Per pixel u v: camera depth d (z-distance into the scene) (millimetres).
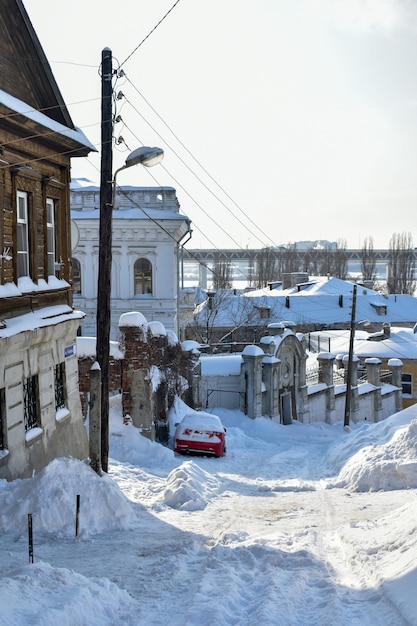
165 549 11148
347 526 12516
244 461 25531
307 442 34250
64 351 18438
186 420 26641
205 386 36906
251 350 36062
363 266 119250
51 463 13711
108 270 16047
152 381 25609
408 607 7223
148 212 39969
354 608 7918
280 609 7812
